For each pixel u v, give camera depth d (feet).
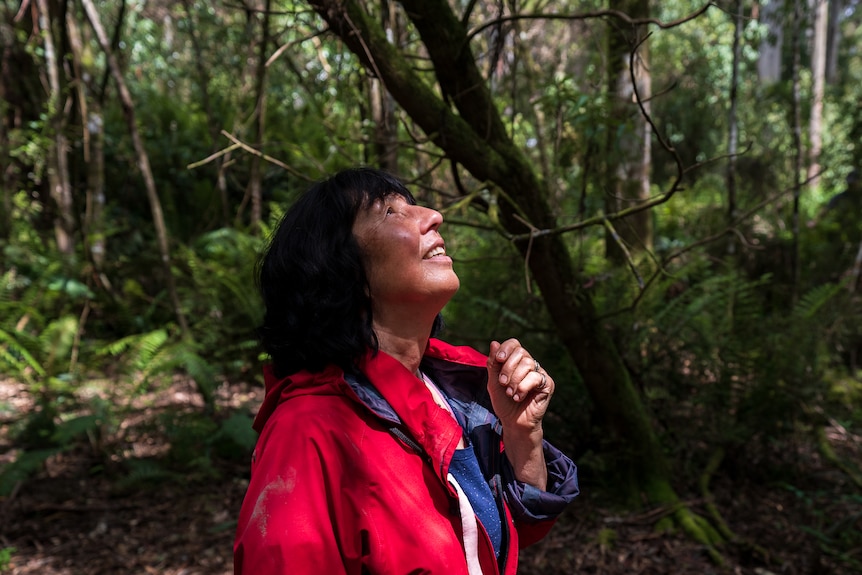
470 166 8.07
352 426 2.72
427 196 11.14
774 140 27.94
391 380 2.80
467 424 3.34
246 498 2.59
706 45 27.04
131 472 12.00
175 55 29.09
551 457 3.47
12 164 20.59
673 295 13.48
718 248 17.98
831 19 47.44
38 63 19.81
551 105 9.69
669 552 9.53
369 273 2.86
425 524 2.66
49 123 19.04
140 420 14.02
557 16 6.95
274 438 2.65
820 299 13.00
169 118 26.16
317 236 2.87
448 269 2.91
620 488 10.82
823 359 12.73
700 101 27.45
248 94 22.43
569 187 13.79
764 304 16.85
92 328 19.03
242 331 16.70
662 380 11.58
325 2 6.86
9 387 16.20
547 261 9.08
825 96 26.61
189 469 12.36
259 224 18.69
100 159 20.01
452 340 11.73
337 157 19.29
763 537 9.96
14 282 18.20
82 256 19.67
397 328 2.96
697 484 11.21
